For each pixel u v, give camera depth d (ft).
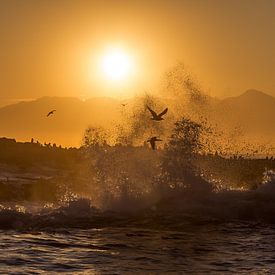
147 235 272.31
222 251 242.37
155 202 337.93
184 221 301.43
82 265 218.59
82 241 258.98
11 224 293.84
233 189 360.89
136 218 308.81
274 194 342.03
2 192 433.07
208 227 289.33
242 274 208.03
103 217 311.27
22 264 218.59
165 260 227.20
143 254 236.22
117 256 232.94
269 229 285.84
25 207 370.12
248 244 255.70
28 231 279.90
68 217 309.63
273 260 228.02
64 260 225.56
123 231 281.33
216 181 378.73
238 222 300.61
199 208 324.19
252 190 354.33
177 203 334.24
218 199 338.34
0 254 233.35
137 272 209.56
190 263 222.89
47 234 273.75
